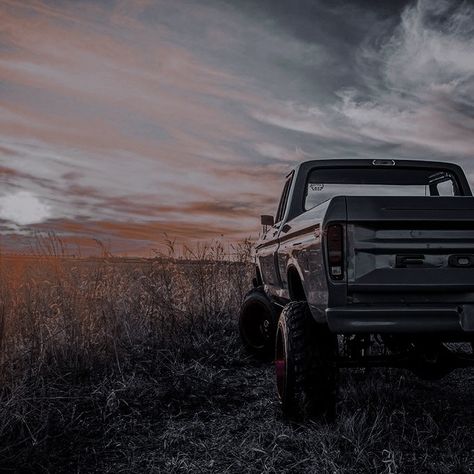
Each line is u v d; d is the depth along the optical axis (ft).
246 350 20.68
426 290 11.86
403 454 11.47
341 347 19.75
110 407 13.83
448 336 12.71
